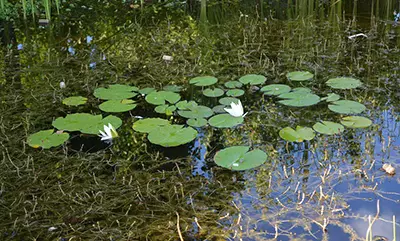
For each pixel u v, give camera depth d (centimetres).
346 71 372
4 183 252
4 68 389
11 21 495
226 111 313
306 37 447
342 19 491
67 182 253
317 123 296
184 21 497
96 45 436
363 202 232
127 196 243
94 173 259
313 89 345
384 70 372
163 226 221
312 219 222
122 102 325
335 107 311
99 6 539
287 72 373
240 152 270
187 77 370
